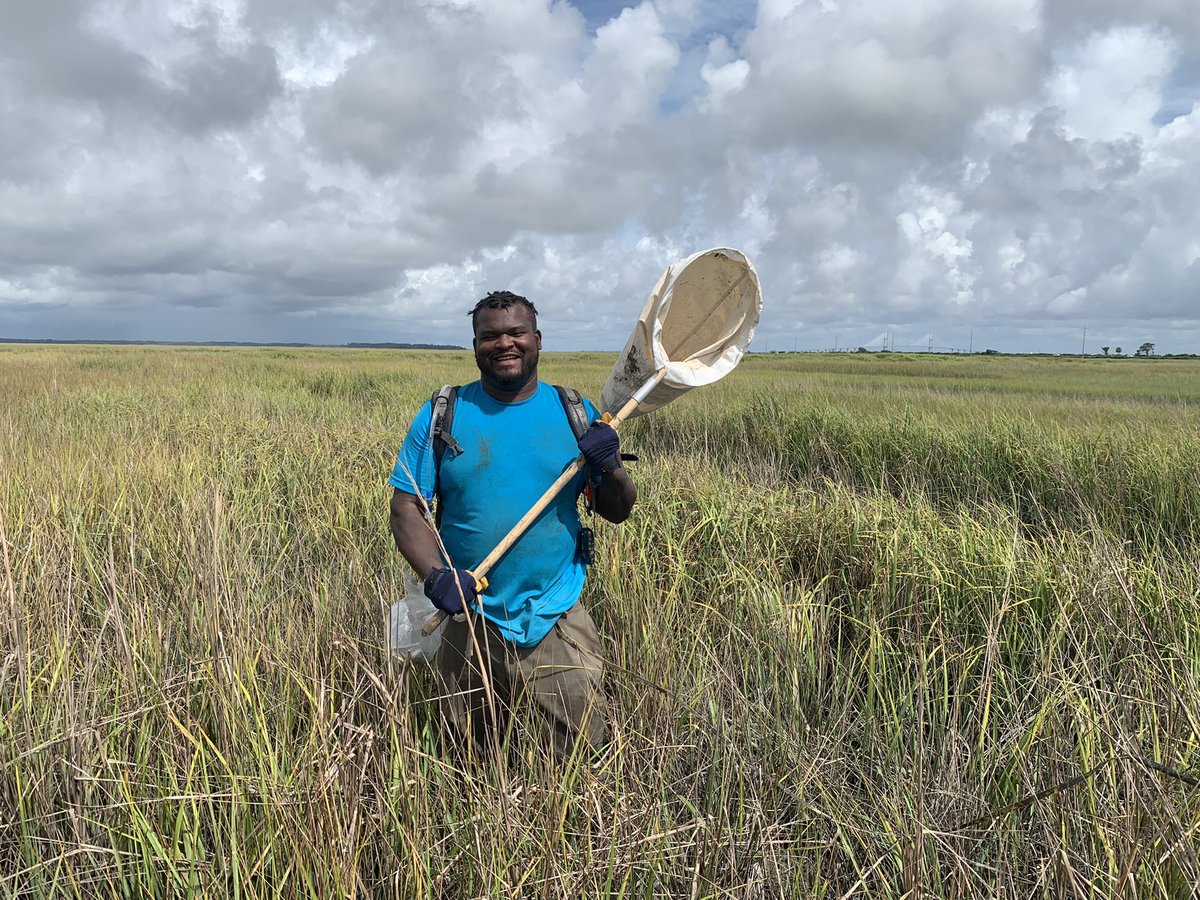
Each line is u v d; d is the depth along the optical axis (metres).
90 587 3.27
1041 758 2.32
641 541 4.12
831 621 3.69
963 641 3.45
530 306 2.37
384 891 1.82
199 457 6.42
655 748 2.31
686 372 2.59
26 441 7.23
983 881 2.01
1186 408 13.30
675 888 2.00
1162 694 2.48
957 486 7.74
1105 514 6.39
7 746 2.02
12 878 1.78
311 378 21.61
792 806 2.38
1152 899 1.79
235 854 1.69
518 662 2.39
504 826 1.90
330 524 4.61
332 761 1.95
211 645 2.39
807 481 7.87
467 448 2.35
